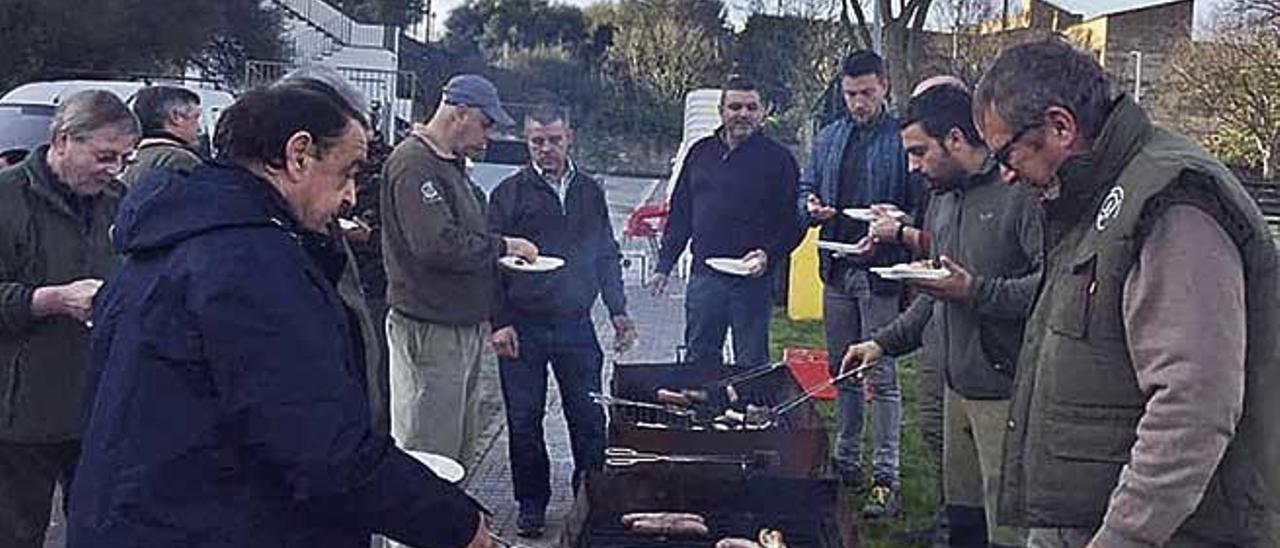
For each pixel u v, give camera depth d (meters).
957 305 3.89
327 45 33.88
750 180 5.91
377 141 5.10
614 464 4.07
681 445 4.37
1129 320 2.29
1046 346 2.49
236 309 2.12
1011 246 3.80
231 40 29.27
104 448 2.18
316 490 2.13
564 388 5.47
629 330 5.77
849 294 5.51
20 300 3.49
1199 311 2.19
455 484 2.54
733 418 4.75
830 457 4.92
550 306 5.35
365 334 2.49
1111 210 2.34
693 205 6.08
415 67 32.91
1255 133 27.38
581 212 5.47
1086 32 32.84
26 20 24.27
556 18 32.59
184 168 2.32
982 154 3.88
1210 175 2.25
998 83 2.44
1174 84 30.03
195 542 2.15
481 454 6.82
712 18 32.19
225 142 2.30
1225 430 2.19
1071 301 2.42
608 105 31.28
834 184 5.56
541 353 5.39
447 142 4.66
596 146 31.00
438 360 4.69
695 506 3.88
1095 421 2.40
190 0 26.44
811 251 11.49
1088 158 2.38
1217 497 2.35
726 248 5.94
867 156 5.49
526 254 4.90
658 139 31.23
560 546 3.51
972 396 3.88
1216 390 2.17
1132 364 2.34
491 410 7.92
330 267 2.40
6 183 3.64
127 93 12.16
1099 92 2.38
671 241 6.27
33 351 3.65
